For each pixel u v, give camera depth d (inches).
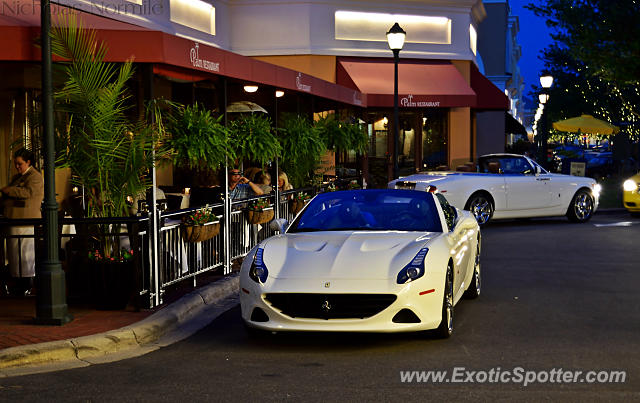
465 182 679.1
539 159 1216.2
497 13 1603.1
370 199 332.5
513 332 292.5
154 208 337.1
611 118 1561.3
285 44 948.0
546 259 495.2
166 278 345.7
